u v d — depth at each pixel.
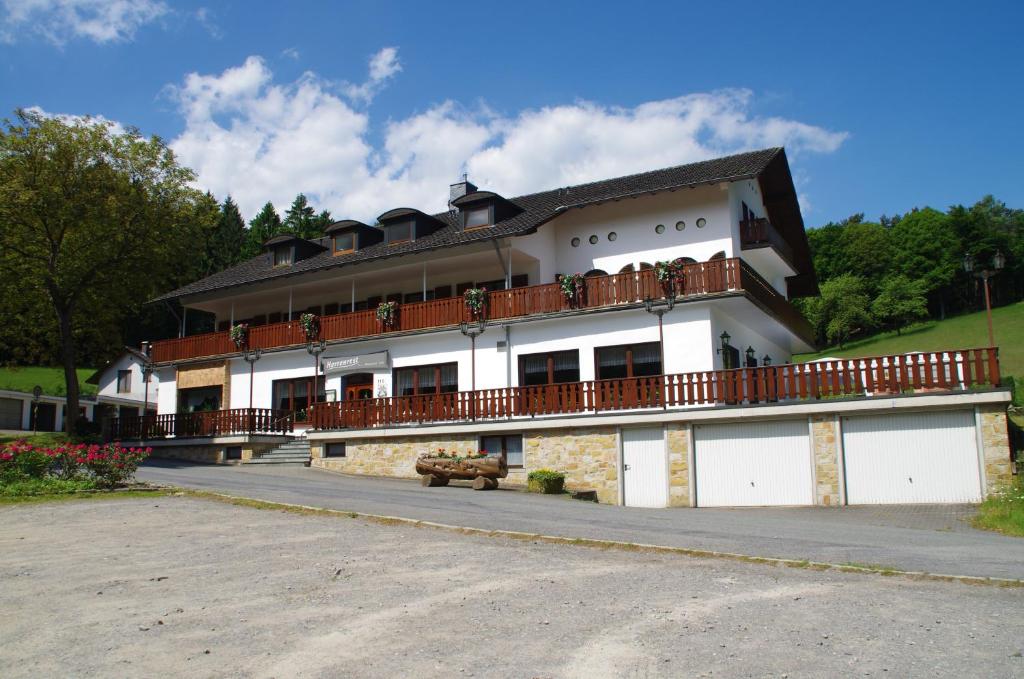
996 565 10.26
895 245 86.31
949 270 81.44
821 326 77.50
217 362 33.81
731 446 21.53
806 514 18.08
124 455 18.92
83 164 34.03
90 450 18.47
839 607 8.20
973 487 18.80
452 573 9.89
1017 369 52.78
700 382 22.09
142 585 9.52
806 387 20.89
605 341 25.28
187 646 7.33
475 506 16.47
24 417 50.59
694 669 6.54
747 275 24.06
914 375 19.56
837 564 10.16
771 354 31.22
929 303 82.88
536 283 28.78
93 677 6.63
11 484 17.80
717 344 24.39
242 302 35.69
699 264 24.23
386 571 10.05
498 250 26.86
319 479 23.11
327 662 6.85
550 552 11.18
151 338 67.25
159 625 7.96
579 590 8.99
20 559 11.07
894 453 19.62
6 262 34.09
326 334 30.91
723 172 26.30
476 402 25.50
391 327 29.22
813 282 35.44
